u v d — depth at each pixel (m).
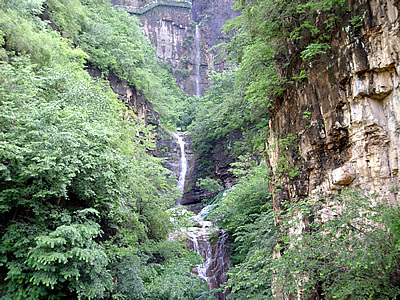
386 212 5.66
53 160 9.78
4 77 11.66
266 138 12.84
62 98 13.90
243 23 11.02
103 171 11.42
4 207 9.62
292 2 9.34
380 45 7.11
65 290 10.81
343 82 7.95
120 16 43.44
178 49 63.09
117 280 13.14
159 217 19.44
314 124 8.86
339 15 8.14
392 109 6.99
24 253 9.62
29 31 16.70
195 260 18.48
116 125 16.03
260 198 17.88
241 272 8.91
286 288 6.80
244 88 12.69
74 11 29.28
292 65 10.08
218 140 38.53
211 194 35.62
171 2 64.81
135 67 37.88
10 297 9.31
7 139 9.89
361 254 5.56
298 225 8.95
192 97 56.44
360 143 7.44
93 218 11.99
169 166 39.25
